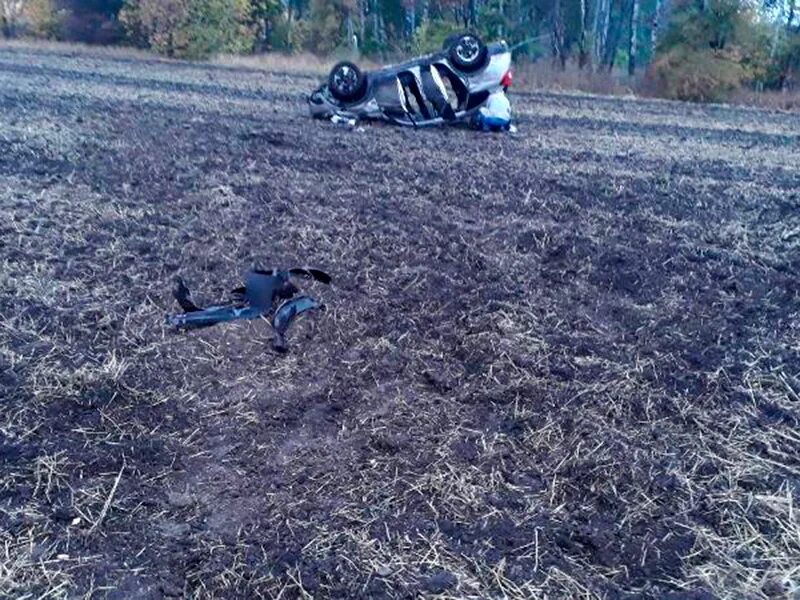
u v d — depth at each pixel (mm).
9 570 3107
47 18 35312
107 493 3584
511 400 4426
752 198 8914
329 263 6363
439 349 5008
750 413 4320
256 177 8914
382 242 6895
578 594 3057
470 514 3504
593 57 32531
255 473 3770
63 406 4207
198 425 4137
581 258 6664
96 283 5766
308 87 19203
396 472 3783
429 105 13039
